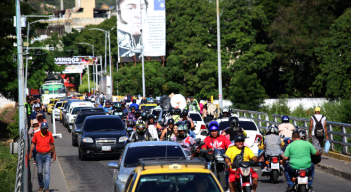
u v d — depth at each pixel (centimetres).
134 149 2792
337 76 14388
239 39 17425
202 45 18550
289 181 2855
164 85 18600
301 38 16400
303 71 17825
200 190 1642
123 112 7569
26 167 2191
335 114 10456
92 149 4978
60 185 3566
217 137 3138
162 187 1642
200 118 6309
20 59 7331
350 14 14375
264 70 18750
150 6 19712
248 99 11162
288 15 17062
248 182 2438
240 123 4925
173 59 18650
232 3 17912
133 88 18650
